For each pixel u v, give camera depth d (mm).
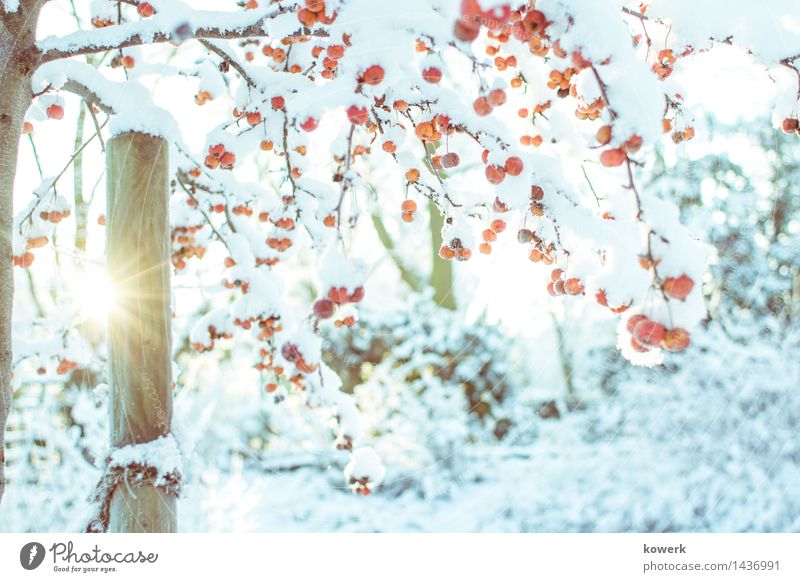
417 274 8062
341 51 1423
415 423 5551
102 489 1657
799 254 5574
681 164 5570
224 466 5469
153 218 1733
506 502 4738
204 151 1930
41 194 2256
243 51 2447
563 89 1589
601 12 1273
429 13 1332
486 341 5984
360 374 6000
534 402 6191
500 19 1132
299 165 2301
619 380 5785
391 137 1807
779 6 1621
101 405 4203
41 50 1604
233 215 2592
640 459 4734
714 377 4953
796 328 5168
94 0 2066
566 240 1702
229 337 2498
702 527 4258
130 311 1705
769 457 4516
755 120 5395
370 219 6246
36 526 3725
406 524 4688
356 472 2355
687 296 1240
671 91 1775
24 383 4176
